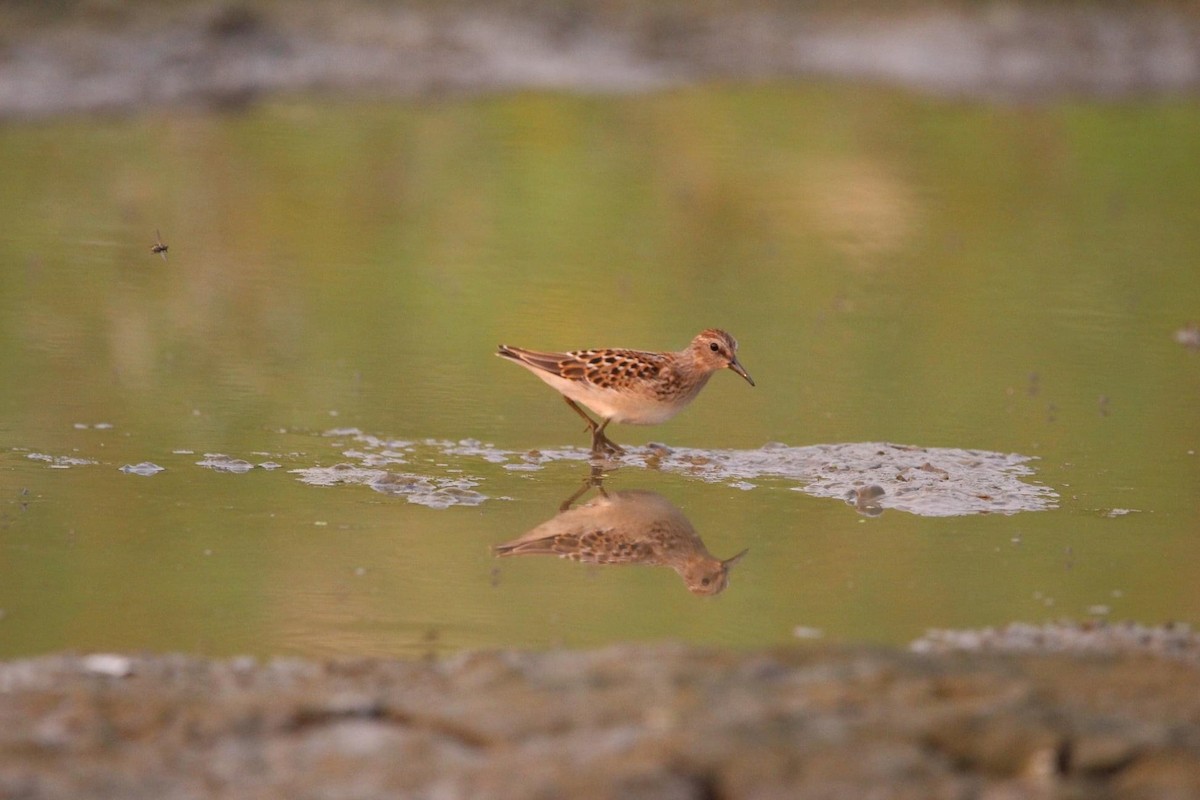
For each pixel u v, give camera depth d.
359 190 23.97
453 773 7.13
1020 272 20.86
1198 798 7.03
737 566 10.91
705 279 20.11
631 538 11.49
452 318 17.97
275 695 7.95
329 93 29.64
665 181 25.33
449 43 32.41
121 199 22.62
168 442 13.48
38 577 10.31
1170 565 10.98
